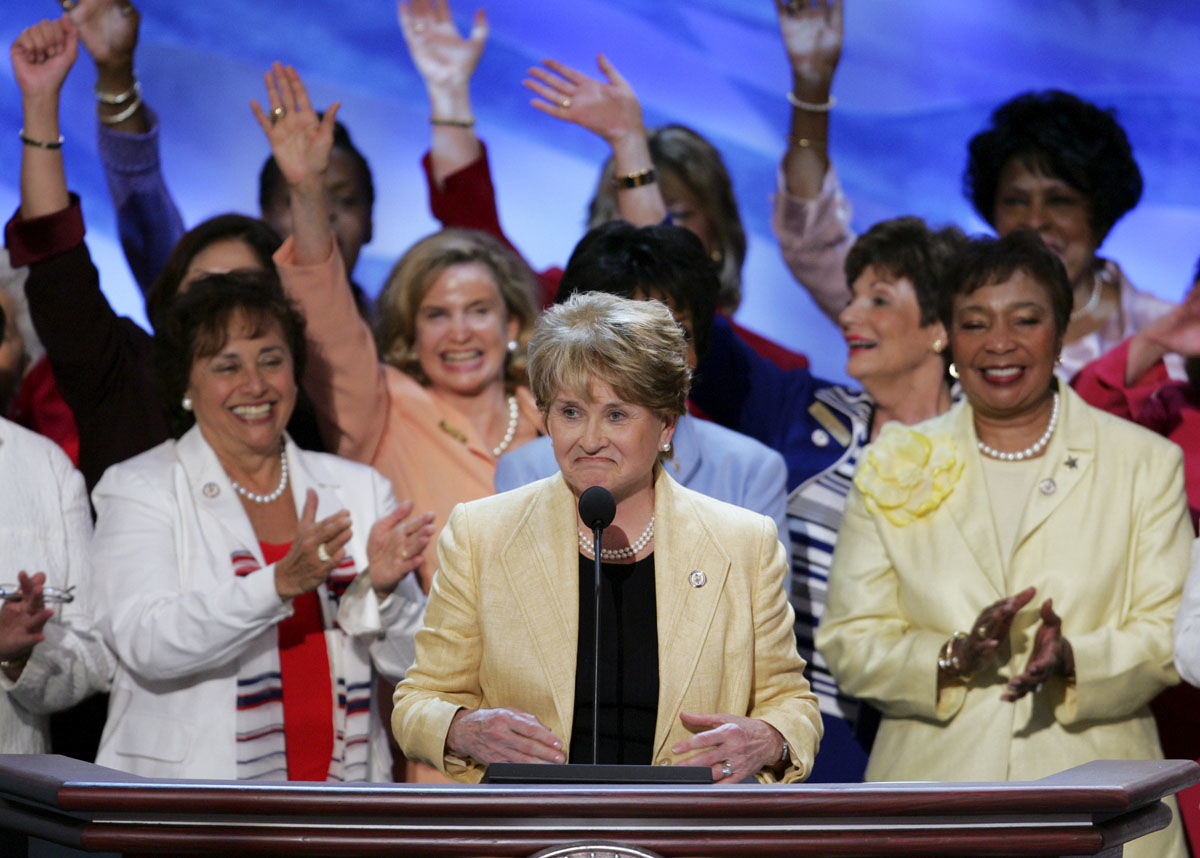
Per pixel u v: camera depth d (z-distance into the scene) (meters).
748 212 14.99
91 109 14.27
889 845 5.49
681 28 15.07
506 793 5.45
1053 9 15.09
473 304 13.65
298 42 14.67
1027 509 11.16
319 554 9.91
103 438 12.83
